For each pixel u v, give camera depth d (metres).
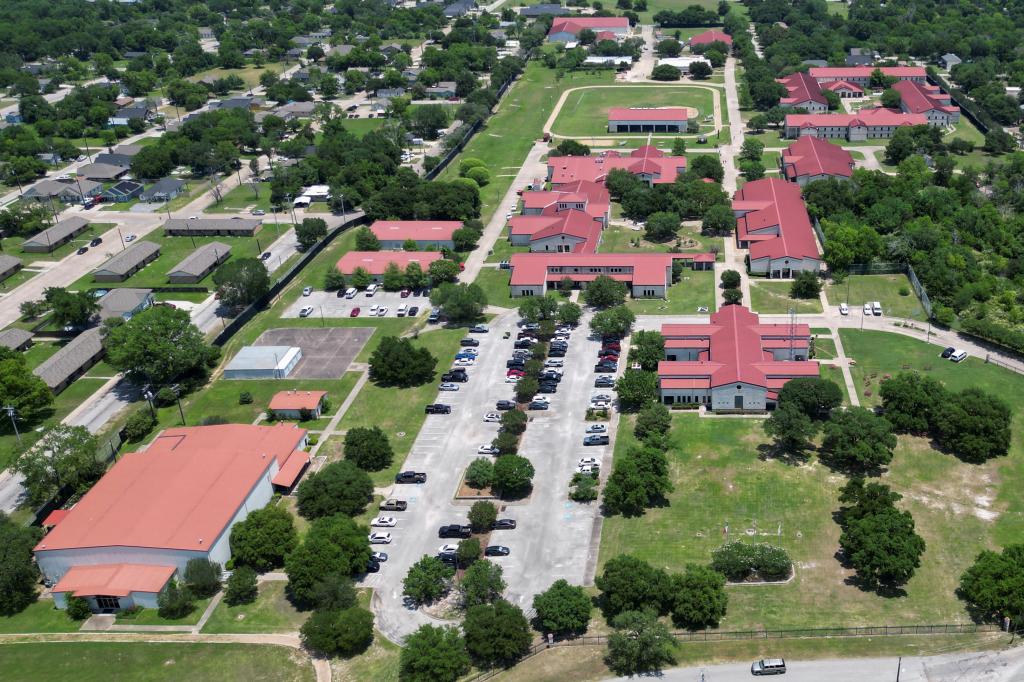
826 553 176.50
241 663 159.25
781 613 162.62
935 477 196.38
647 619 153.50
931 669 148.38
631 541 182.38
